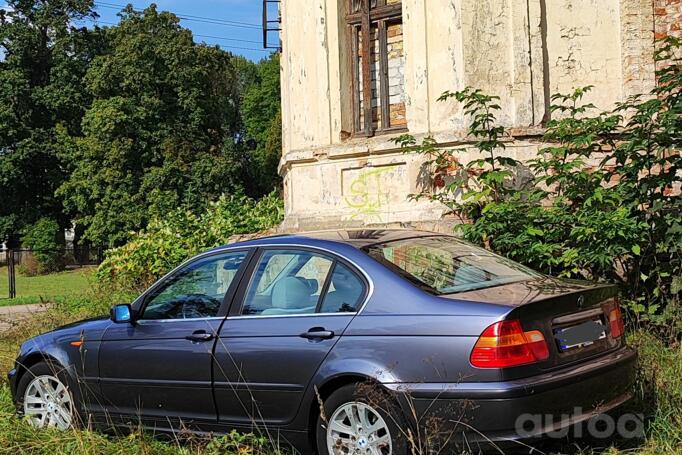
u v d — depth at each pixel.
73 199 40.25
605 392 4.26
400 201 9.44
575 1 9.21
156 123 39.84
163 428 5.17
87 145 38.84
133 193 38.28
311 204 10.27
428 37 9.28
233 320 4.90
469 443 3.92
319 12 10.23
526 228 7.37
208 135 42.59
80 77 45.22
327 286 4.62
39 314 11.12
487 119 8.19
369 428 4.18
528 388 3.86
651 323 6.88
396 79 9.96
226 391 4.80
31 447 5.16
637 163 7.17
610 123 7.50
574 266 7.30
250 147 55.09
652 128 7.14
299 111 10.51
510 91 9.00
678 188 8.77
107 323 5.58
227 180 38.97
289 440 4.57
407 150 8.89
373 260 4.55
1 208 45.84
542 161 8.14
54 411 5.74
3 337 9.59
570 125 7.68
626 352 4.59
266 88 55.94
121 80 39.81
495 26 9.01
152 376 5.17
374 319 4.30
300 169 10.41
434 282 4.45
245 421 4.75
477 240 7.68
